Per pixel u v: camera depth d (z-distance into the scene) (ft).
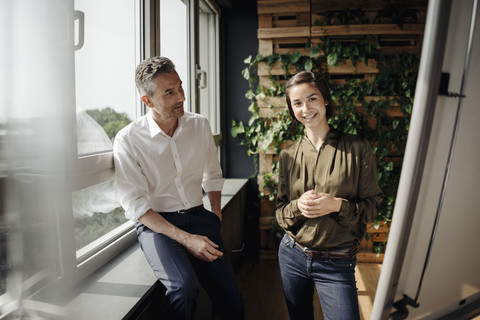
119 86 5.84
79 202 4.86
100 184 5.42
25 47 2.79
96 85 5.11
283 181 5.43
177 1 8.48
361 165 4.83
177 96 4.89
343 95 11.04
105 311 3.98
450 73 2.00
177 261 4.60
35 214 2.97
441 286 2.57
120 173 5.09
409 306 2.46
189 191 5.56
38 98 2.93
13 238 2.76
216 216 5.82
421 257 2.37
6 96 2.64
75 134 4.40
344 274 4.71
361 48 10.79
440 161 2.17
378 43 10.73
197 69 9.60
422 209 2.23
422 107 1.99
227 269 5.07
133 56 6.37
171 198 5.43
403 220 2.14
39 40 2.94
